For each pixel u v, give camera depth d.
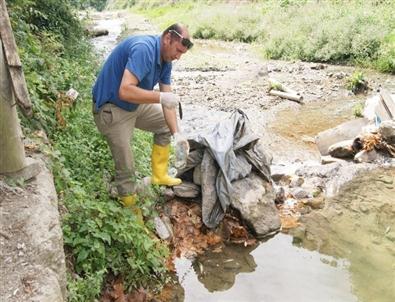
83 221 3.51
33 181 3.21
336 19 15.84
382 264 4.25
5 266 2.54
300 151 7.11
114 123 3.83
